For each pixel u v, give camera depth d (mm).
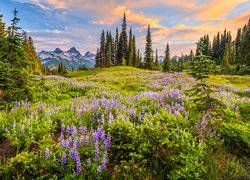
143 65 96375
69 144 5594
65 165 4973
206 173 5230
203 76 6234
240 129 7062
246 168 5883
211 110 6422
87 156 5367
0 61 11625
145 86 23234
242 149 6797
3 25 39594
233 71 79625
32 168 4914
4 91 11234
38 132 6848
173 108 8969
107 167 5355
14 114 8648
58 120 8250
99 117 8398
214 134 6824
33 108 9703
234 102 11195
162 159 5422
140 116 7953
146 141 5828
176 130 6527
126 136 6059
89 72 83938
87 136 5805
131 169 4996
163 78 31281
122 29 101000
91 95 15070
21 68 12547
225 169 5684
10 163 4965
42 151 5465
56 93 15531
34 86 14266
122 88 24469
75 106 9906
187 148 5652
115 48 107562
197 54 6156
